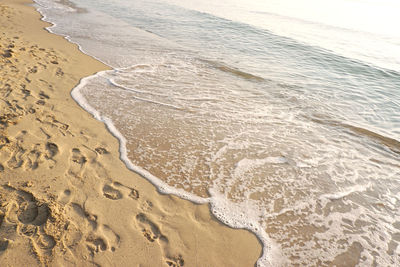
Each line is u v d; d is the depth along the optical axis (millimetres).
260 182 3740
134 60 7980
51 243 2389
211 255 2641
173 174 3650
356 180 4055
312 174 4047
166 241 2686
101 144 3947
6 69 5383
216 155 4164
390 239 3115
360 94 7555
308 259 2777
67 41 8578
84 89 5539
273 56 10484
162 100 5691
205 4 22375
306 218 3264
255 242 2871
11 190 2787
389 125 5957
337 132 5434
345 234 3117
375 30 18891
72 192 2975
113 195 3090
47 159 3352
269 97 6707
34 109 4324
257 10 22703
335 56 11078
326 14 25547
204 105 5770
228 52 10328
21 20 9992
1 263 2145
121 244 2547
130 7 17453
